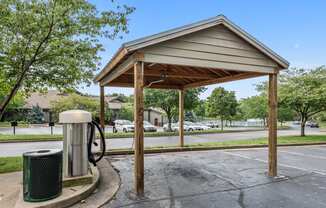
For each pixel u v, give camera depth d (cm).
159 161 722
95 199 395
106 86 844
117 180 510
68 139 439
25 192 354
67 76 679
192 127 2314
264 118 3328
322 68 1406
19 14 556
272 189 458
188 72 725
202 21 464
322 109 1463
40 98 3186
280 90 1448
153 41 430
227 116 2470
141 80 436
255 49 532
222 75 735
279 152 955
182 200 397
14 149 1065
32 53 615
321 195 426
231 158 779
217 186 475
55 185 369
